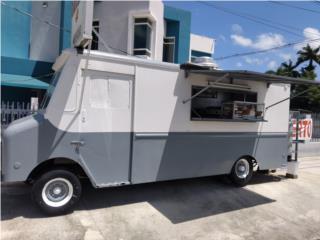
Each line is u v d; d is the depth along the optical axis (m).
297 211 6.14
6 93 12.60
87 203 5.88
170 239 4.66
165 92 6.19
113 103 5.63
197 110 6.89
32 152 5.00
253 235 4.95
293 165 8.74
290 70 36.78
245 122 7.41
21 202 5.74
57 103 5.18
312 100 25.33
